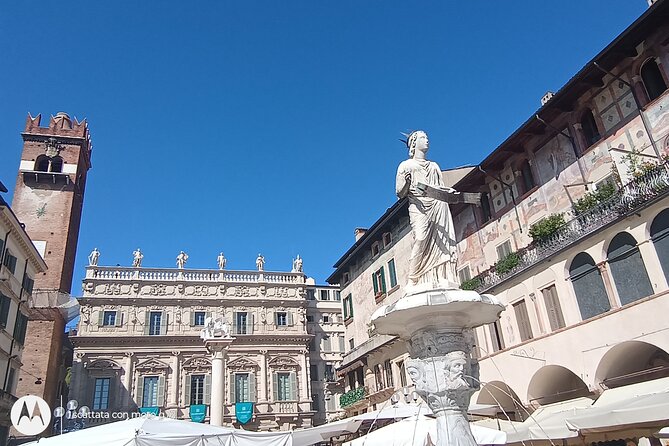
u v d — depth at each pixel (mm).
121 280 51312
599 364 19672
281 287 56375
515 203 28000
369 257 41156
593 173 23344
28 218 50406
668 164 18422
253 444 13102
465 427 7938
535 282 23781
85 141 56562
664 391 14664
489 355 25328
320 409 55219
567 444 18500
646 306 18109
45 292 44875
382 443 13570
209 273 54719
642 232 18984
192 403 48844
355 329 42406
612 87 22781
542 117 25594
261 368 51875
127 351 48625
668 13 20172
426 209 9070
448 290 8109
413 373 8414
